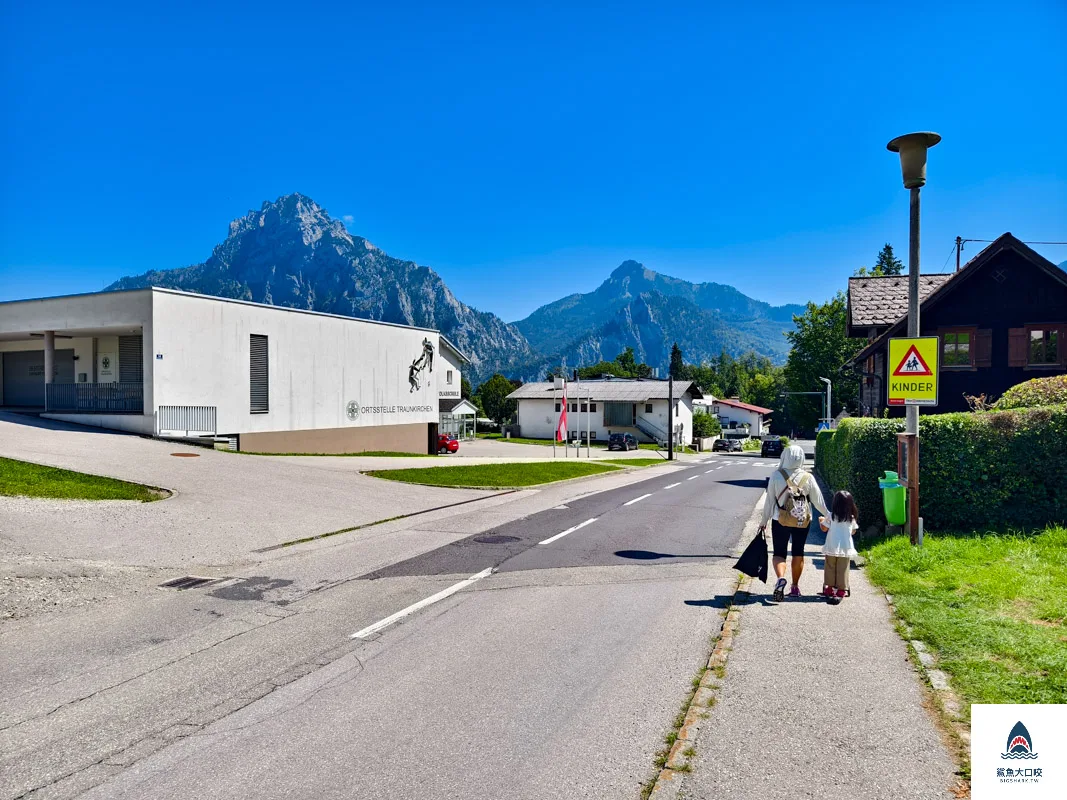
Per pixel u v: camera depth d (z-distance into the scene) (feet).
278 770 12.99
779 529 24.82
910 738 13.92
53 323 88.17
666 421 217.77
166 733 14.55
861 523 36.37
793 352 236.84
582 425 224.53
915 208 31.09
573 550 35.37
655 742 14.10
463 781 12.57
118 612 23.62
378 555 33.99
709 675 17.48
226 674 17.98
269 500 48.93
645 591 26.78
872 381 98.78
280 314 97.81
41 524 35.91
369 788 12.33
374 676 17.85
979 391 80.07
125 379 94.68
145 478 52.42
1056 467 32.27
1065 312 77.92
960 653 18.01
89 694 16.61
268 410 95.71
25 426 78.95
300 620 22.91
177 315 82.94
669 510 52.06
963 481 33.22
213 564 31.37
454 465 83.82
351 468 72.38
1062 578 24.20
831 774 12.58
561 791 12.21
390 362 121.70
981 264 79.00
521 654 19.52
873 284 102.73
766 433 352.49
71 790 12.27
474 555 34.01
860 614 22.74
